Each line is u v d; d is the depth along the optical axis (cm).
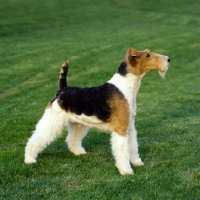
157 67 634
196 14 3828
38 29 2862
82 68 1725
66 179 626
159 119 1013
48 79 1518
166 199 557
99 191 580
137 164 690
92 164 696
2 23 2897
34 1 4088
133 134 684
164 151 766
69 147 749
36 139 673
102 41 2400
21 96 1268
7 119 1002
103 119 629
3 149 773
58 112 655
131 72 627
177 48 2203
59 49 2131
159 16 3647
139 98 1263
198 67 1792
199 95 1302
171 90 1381
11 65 1739
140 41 2406
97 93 634
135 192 578
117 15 3697
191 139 843
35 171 660
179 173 648
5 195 575
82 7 4038
